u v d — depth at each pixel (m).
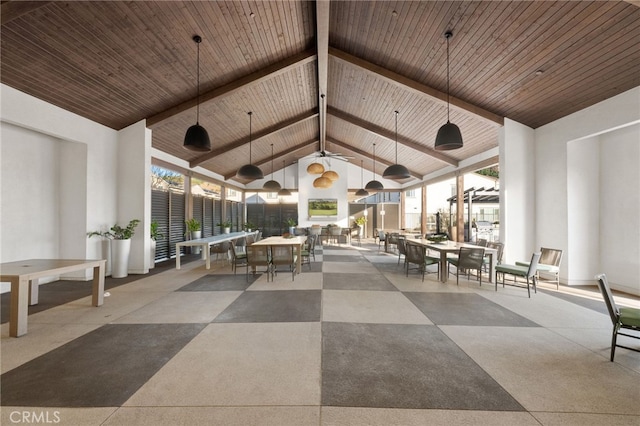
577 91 4.70
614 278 5.09
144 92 5.41
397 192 15.87
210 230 11.44
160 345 2.82
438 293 4.75
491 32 4.14
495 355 2.64
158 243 8.16
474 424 1.76
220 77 5.68
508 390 2.11
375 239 13.64
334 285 5.27
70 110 5.18
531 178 6.07
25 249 5.00
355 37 5.27
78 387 2.13
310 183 13.85
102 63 4.41
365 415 1.84
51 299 4.40
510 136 6.03
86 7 3.47
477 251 5.15
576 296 4.61
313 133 11.70
